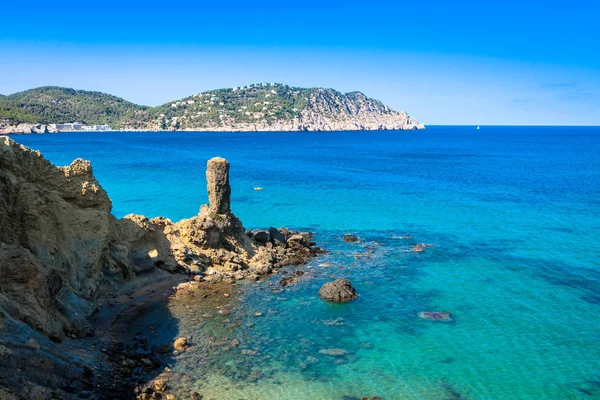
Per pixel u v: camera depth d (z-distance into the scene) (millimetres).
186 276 37094
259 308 31125
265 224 56812
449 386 22438
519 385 22578
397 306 31844
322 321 29266
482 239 50062
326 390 21906
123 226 35938
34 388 18141
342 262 41875
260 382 22344
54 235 28125
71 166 33688
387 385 22422
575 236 51188
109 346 24797
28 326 20906
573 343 26703
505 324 29047
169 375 22547
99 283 31109
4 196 25453
